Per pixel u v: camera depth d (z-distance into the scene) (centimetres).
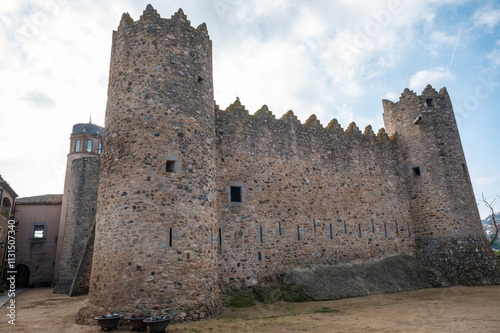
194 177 1189
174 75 1259
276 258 1567
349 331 844
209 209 1216
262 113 1753
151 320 861
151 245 1055
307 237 1683
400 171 2147
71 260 2228
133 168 1131
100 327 969
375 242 1886
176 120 1210
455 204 1950
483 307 1152
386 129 2325
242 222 1527
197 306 1063
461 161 2069
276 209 1636
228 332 877
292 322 998
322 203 1784
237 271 1452
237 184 1564
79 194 2358
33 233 2970
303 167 1784
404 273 1805
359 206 1905
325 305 1324
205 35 1417
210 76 1399
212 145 1320
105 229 1117
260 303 1355
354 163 1973
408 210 2080
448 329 828
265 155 1684
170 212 1104
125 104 1217
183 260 1077
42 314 1257
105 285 1050
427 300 1370
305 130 1866
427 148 2075
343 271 1669
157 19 1311
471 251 1861
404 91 2233
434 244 1939
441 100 2159
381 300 1412
